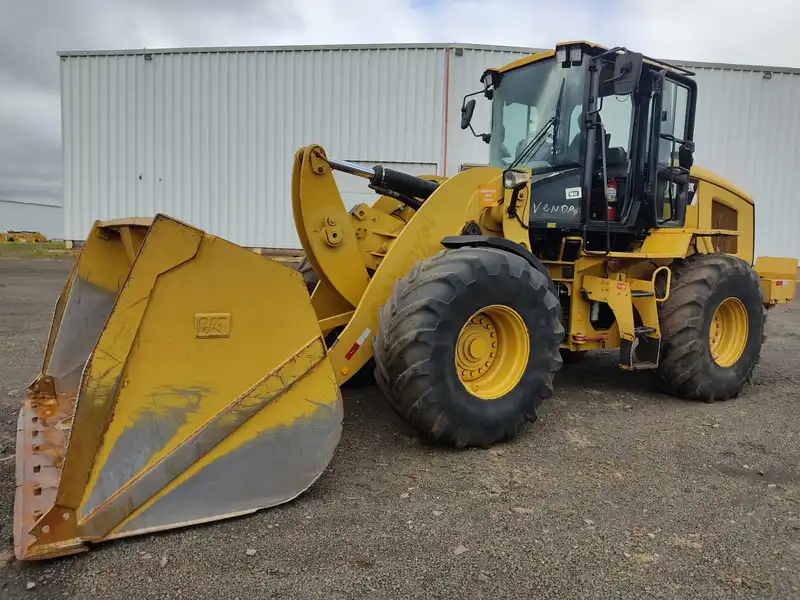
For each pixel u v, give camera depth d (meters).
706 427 3.66
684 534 2.30
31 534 1.96
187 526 2.22
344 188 7.90
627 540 2.24
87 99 13.88
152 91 13.60
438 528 2.28
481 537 2.23
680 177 4.70
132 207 14.02
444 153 12.85
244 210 13.62
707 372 4.20
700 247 4.69
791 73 12.90
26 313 7.55
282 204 13.48
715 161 13.05
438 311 2.87
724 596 1.91
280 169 13.41
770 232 13.27
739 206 5.34
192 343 2.24
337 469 2.82
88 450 2.05
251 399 2.34
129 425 2.13
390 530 2.26
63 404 2.99
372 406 3.83
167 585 1.88
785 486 2.77
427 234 3.34
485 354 3.22
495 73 4.45
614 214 4.29
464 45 12.56
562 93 4.05
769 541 2.26
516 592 1.90
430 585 1.92
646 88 4.23
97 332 3.26
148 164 13.83
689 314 4.15
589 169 3.94
